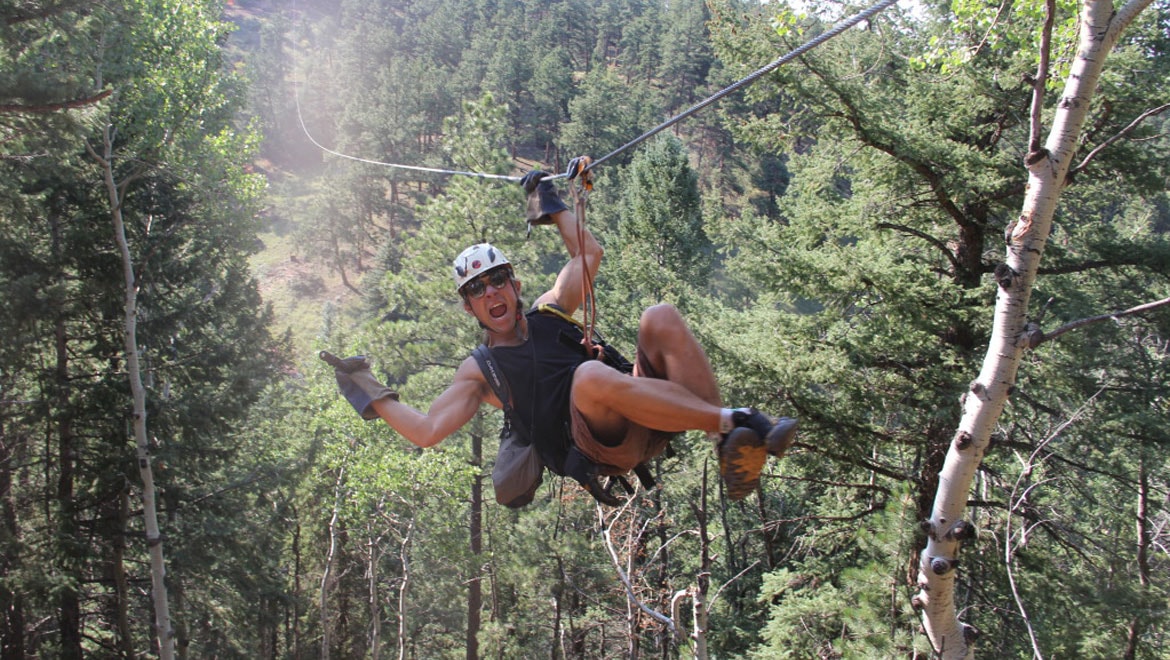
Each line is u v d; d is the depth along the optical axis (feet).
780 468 52.90
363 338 63.77
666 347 10.07
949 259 45.14
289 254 226.38
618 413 10.28
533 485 11.50
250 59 264.93
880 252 40.78
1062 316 37.63
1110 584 36.60
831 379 41.29
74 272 58.65
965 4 23.44
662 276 77.66
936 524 19.71
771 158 219.82
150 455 54.29
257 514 79.87
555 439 11.23
